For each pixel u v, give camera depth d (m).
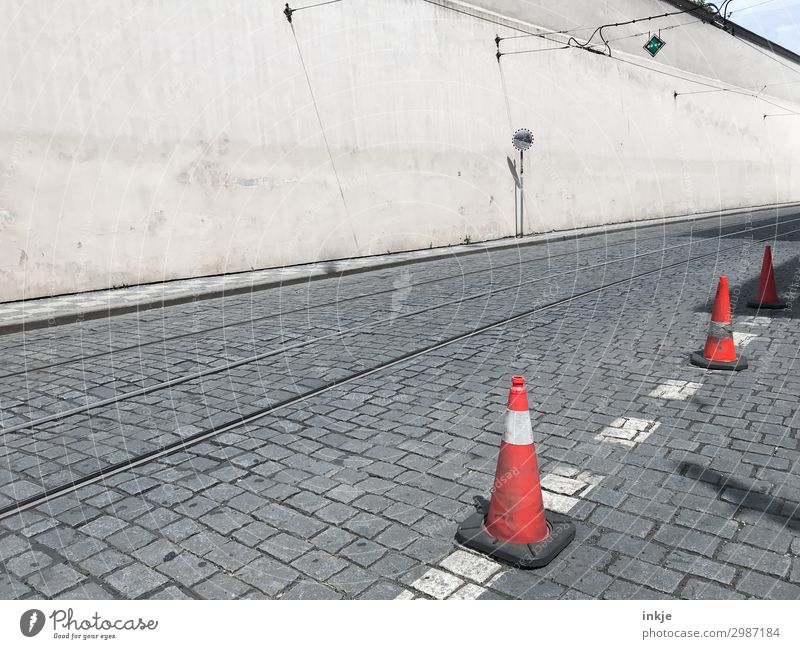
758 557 2.72
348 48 14.12
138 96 10.77
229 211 12.18
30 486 3.58
